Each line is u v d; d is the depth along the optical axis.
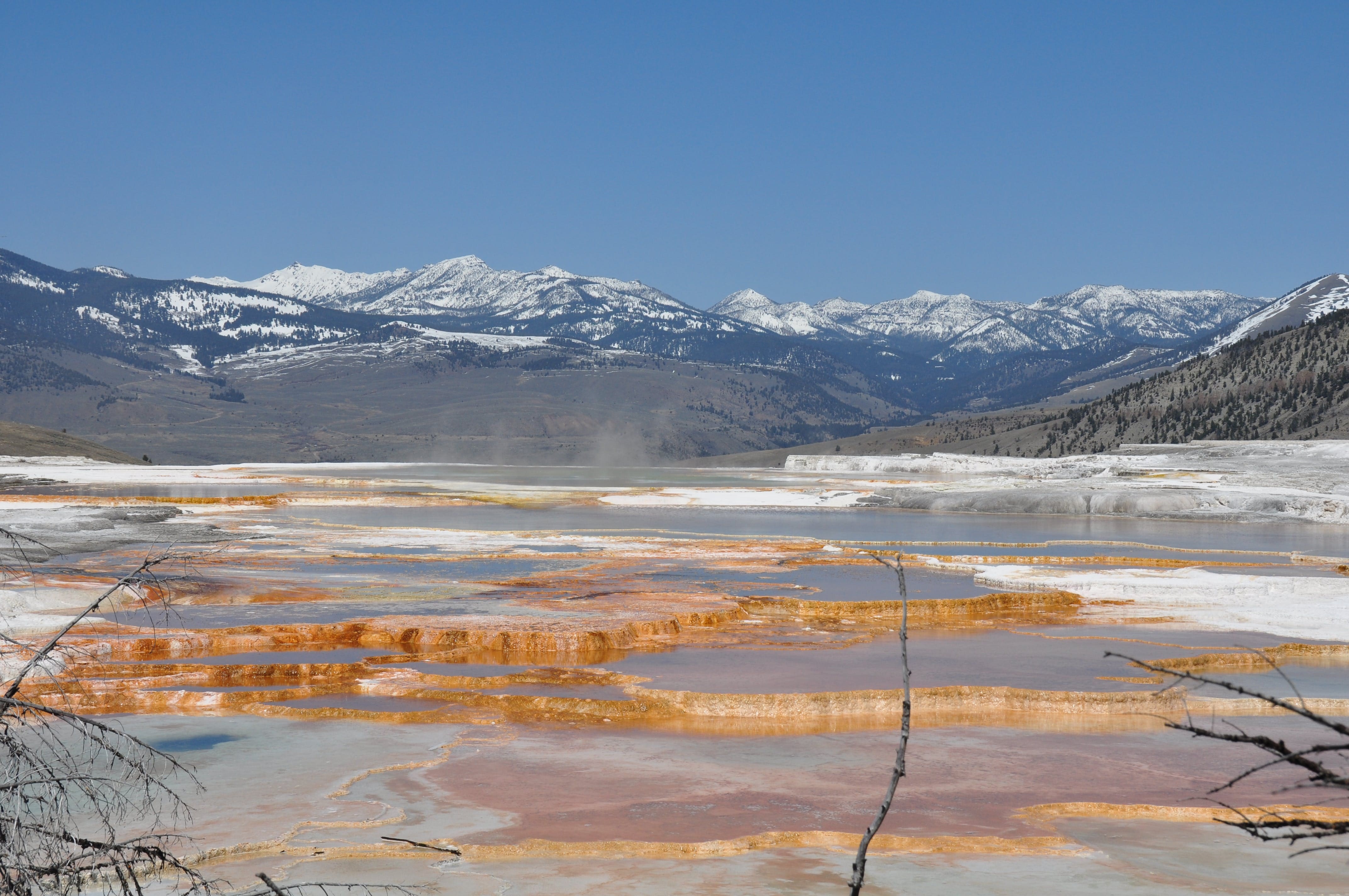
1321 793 11.43
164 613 21.22
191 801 10.77
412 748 13.17
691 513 52.97
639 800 11.20
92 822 9.52
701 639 20.80
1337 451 76.94
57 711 5.23
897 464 101.94
